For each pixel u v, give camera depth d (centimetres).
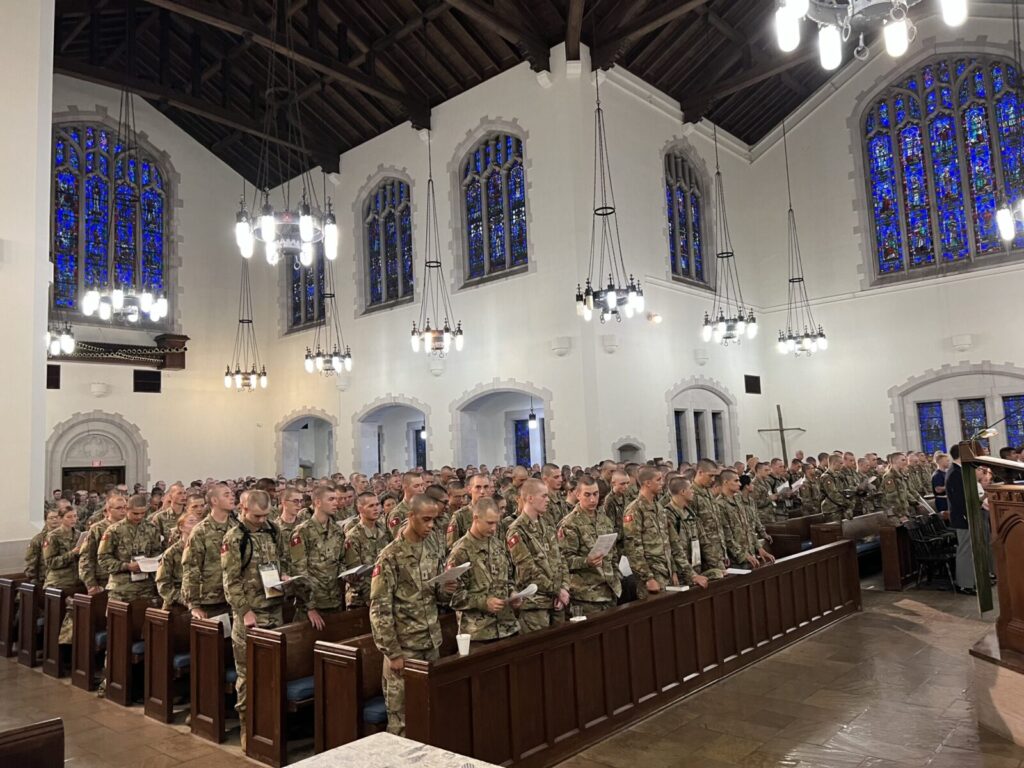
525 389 1495
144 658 622
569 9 1331
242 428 2047
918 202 1675
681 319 1627
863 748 480
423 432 1841
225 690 557
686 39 1591
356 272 1886
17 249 907
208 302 2017
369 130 1864
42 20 958
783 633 729
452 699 425
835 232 1778
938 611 848
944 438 1598
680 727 532
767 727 524
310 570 621
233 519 620
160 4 1245
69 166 1809
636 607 563
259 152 2019
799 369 1816
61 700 657
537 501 537
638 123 1591
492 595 501
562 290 1447
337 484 909
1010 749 468
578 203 1434
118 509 754
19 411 890
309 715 583
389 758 216
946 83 1636
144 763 512
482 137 1627
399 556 482
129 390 1848
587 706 512
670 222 1683
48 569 808
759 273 1903
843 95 1773
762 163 1917
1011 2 1524
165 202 1975
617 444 1423
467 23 1509
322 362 1711
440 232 1694
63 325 1645
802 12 599
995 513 502
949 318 1598
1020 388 1498
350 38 1584
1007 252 1551
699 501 699
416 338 1502
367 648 504
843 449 1728
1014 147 1541
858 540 1008
